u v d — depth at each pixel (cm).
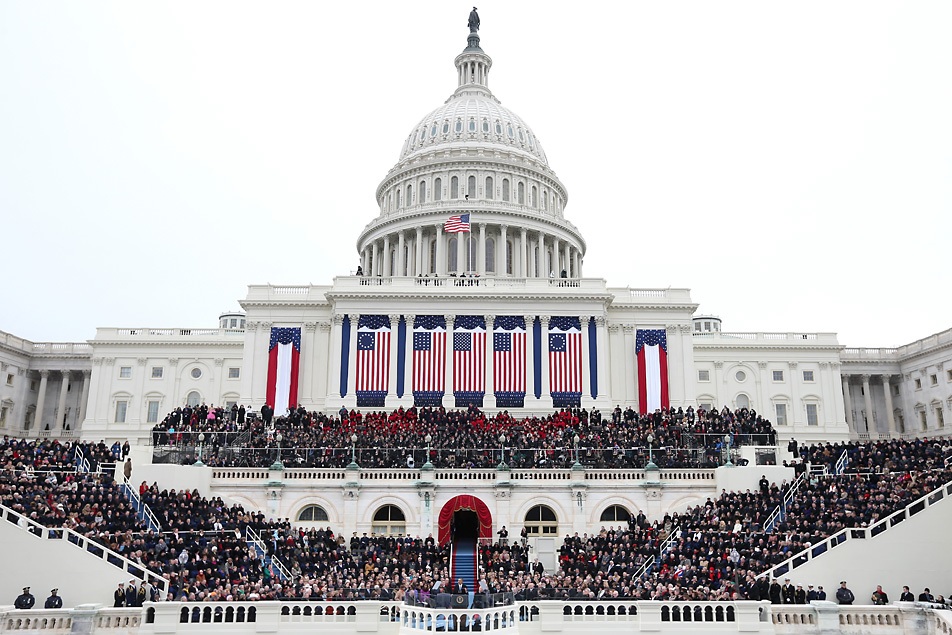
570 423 5859
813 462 5019
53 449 4972
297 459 5062
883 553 3675
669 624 3072
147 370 9881
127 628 2986
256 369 7569
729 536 3947
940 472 4231
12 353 10088
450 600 3052
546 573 4141
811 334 10050
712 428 5581
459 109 11075
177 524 4038
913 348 10256
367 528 4797
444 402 7162
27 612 2927
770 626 3036
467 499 4703
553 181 10800
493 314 7431
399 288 7512
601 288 7712
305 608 3125
